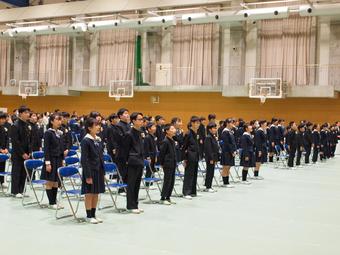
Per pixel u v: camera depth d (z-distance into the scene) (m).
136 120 7.58
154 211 7.83
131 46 24.45
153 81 24.05
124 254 5.29
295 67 20.97
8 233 6.12
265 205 8.64
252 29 21.58
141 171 7.68
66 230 6.35
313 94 19.64
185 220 7.18
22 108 8.47
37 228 6.43
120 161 8.83
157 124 11.91
